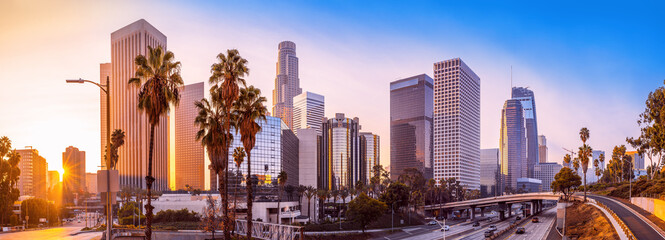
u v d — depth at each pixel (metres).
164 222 112.88
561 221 103.06
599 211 91.94
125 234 68.25
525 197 183.12
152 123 44.84
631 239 51.12
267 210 142.62
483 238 108.44
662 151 138.88
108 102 31.88
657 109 132.25
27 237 94.50
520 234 105.50
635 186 135.88
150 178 44.81
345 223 122.38
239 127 55.38
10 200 138.50
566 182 148.00
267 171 158.00
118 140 116.38
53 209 173.25
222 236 75.62
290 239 58.94
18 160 142.62
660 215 75.06
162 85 44.44
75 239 87.81
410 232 127.81
